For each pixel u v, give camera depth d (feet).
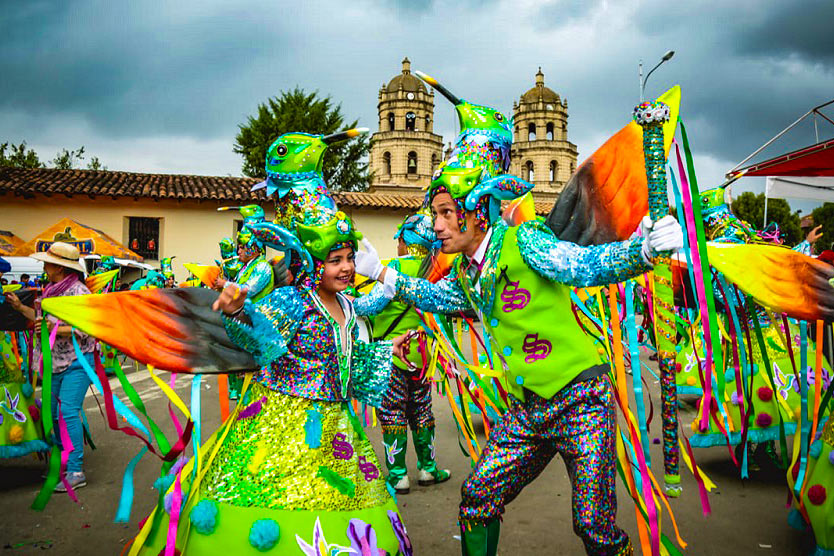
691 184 8.84
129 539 12.43
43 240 47.85
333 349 8.58
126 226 64.95
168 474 8.72
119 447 19.53
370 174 104.12
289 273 9.06
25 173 66.18
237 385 26.30
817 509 10.60
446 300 9.85
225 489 7.95
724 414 13.14
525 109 180.65
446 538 12.55
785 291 10.96
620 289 10.76
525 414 8.98
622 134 9.81
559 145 177.27
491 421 12.40
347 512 7.97
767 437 14.98
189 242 65.82
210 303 8.84
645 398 26.61
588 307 10.73
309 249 8.52
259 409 8.36
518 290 8.80
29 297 15.99
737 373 14.61
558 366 8.64
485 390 10.64
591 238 10.28
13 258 44.04
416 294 9.82
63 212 63.77
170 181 69.56
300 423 8.25
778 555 11.50
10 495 15.01
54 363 15.48
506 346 9.05
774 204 115.65
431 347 15.20
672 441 14.58
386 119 173.58
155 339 8.46
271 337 8.20
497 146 9.41
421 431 15.78
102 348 32.63
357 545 7.82
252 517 7.74
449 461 18.08
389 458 14.84
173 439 20.58
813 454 10.97
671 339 14.52
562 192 10.60
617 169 9.93
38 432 15.67
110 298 8.32
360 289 15.29
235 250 26.91
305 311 8.48
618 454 9.29
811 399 15.43
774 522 13.05
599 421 8.54
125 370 35.40
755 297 11.04
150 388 29.68
